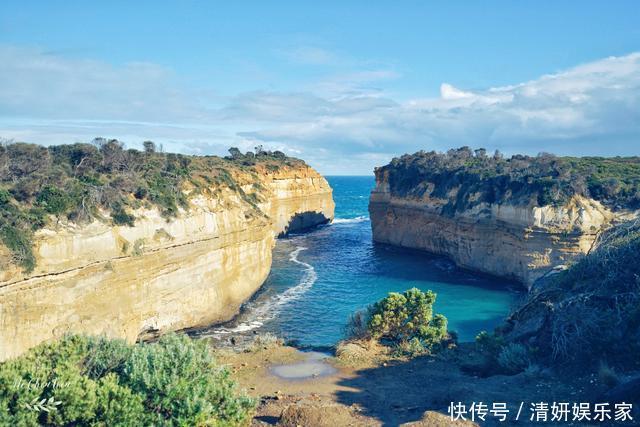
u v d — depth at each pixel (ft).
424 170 252.01
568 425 55.62
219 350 96.37
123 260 94.58
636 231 96.58
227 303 129.59
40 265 77.56
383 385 76.54
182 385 48.49
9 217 76.23
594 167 186.50
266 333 111.24
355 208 519.19
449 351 90.68
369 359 88.53
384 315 95.25
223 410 51.78
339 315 129.80
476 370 81.76
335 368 84.64
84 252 85.97
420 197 242.37
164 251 106.42
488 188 193.36
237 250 138.21
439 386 75.36
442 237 220.23
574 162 203.51
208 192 132.16
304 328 118.21
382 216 268.00
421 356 89.25
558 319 79.10
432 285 170.60
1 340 70.79
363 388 75.51
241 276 140.46
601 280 84.43
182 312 112.37
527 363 77.00
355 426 59.88
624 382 61.05
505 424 57.36
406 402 69.10
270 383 77.97
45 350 52.47
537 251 160.56
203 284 119.85
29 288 75.31
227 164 249.14
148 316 101.96
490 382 73.10
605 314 76.02
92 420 44.29
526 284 162.81
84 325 84.33
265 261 161.89
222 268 129.18
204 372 54.29
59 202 85.10
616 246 89.35
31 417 41.96
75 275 83.56
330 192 386.11
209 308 121.29
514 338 87.40
